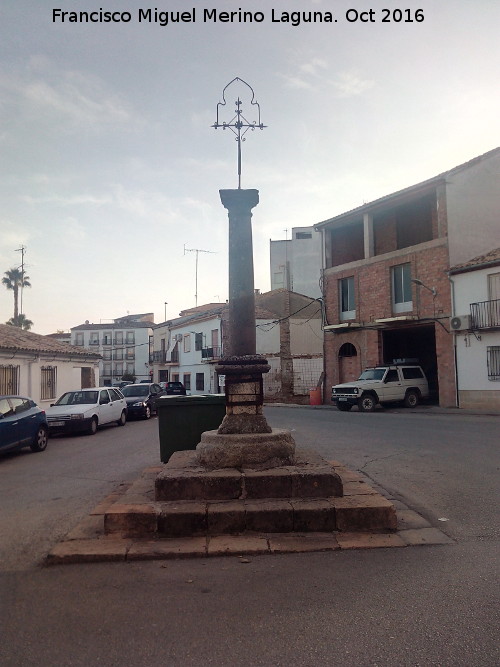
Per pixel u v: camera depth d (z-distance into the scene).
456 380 22.77
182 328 49.31
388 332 28.02
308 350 38.06
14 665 3.15
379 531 5.60
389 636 3.36
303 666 3.05
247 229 7.36
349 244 30.14
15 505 7.46
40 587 4.40
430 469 8.95
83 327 84.50
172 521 5.52
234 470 6.35
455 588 4.08
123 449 13.26
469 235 23.67
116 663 3.15
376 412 22.27
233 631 3.50
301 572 4.54
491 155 24.44
